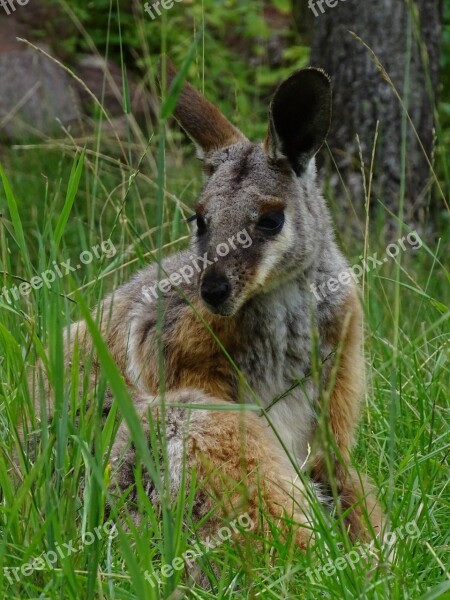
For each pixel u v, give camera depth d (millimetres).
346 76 16266
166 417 8523
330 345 9344
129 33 23359
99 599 6496
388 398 10523
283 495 8203
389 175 16156
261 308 9180
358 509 9039
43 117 21094
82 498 8039
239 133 9984
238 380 9180
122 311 9867
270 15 24312
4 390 8180
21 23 23391
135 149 18703
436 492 8641
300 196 9352
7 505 7234
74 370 7367
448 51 20375
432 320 12188
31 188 17797
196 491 8070
